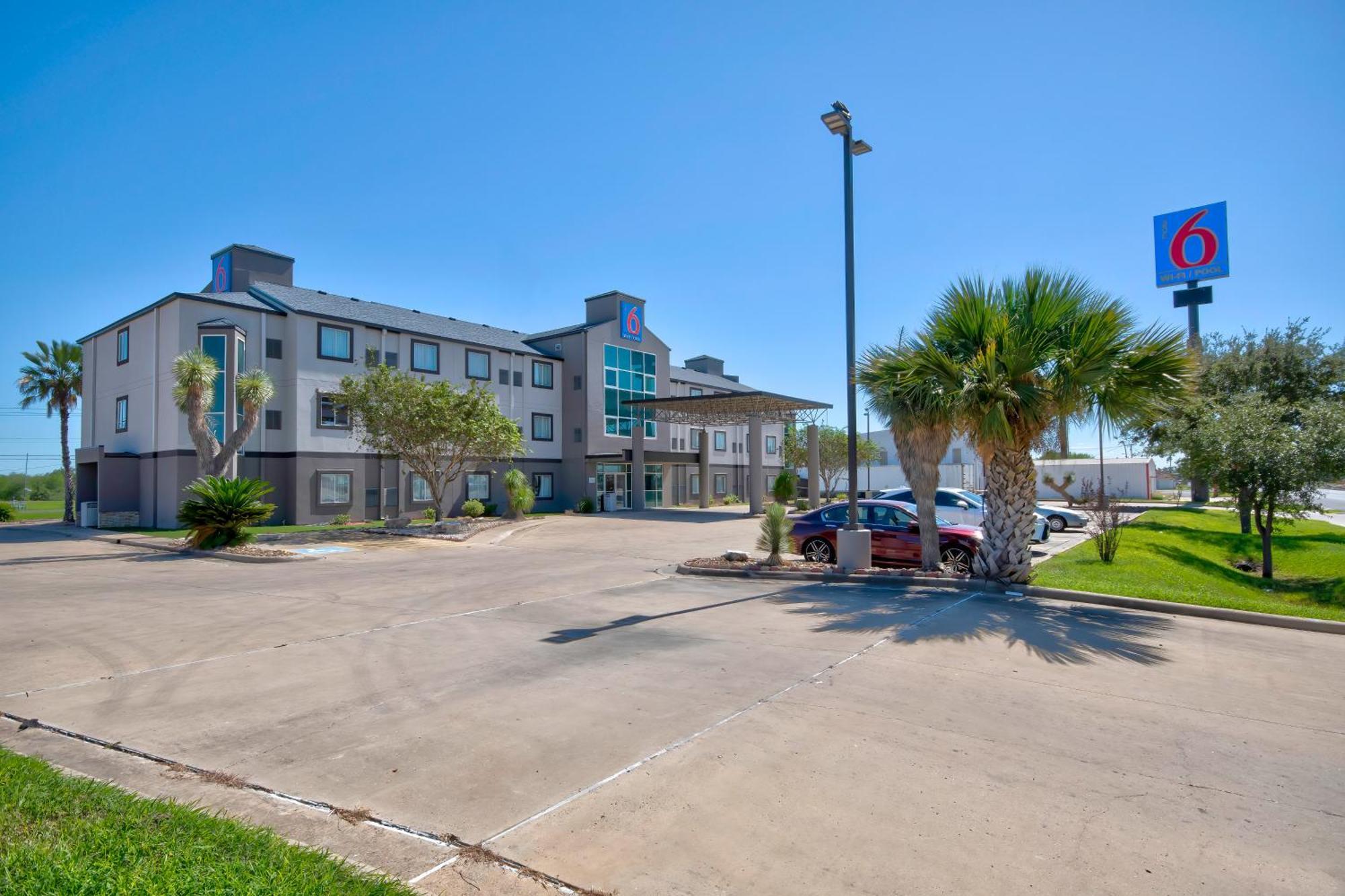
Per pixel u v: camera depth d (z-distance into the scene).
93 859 3.32
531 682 6.95
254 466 28.17
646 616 10.37
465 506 32.06
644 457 39.03
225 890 3.10
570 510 39.12
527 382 38.09
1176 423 16.47
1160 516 29.03
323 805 4.36
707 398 35.31
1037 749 5.20
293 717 5.98
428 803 4.39
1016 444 11.96
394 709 6.17
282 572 15.84
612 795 4.48
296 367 28.89
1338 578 16.55
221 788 4.58
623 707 6.15
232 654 8.20
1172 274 38.94
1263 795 4.48
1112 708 6.07
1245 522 23.42
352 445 30.56
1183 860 3.73
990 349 11.29
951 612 10.16
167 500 27.61
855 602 11.12
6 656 8.12
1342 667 7.36
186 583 14.15
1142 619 9.71
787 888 3.47
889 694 6.46
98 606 11.42
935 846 3.85
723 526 28.75
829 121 13.66
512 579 14.55
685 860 3.73
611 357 40.78
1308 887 3.50
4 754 4.80
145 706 6.30
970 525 20.08
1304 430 15.73
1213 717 5.86
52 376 35.47
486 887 3.47
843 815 4.20
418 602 11.72
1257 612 9.66
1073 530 26.30
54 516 38.97
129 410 30.31
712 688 6.70
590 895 3.42
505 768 4.89
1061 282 11.71
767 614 10.37
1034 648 8.12
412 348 32.81
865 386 12.99
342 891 3.19
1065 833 4.00
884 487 61.38
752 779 4.69
